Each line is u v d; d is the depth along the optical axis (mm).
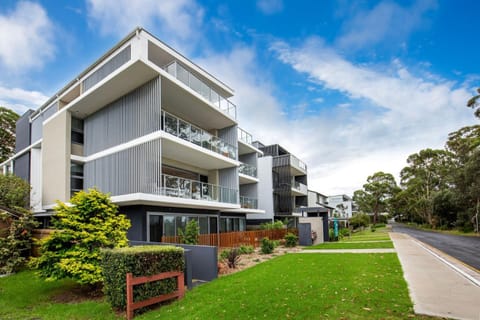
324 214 23375
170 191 14211
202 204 15938
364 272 8578
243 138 26375
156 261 6160
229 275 8984
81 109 17062
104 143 16281
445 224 39938
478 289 6465
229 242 17422
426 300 5605
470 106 27500
